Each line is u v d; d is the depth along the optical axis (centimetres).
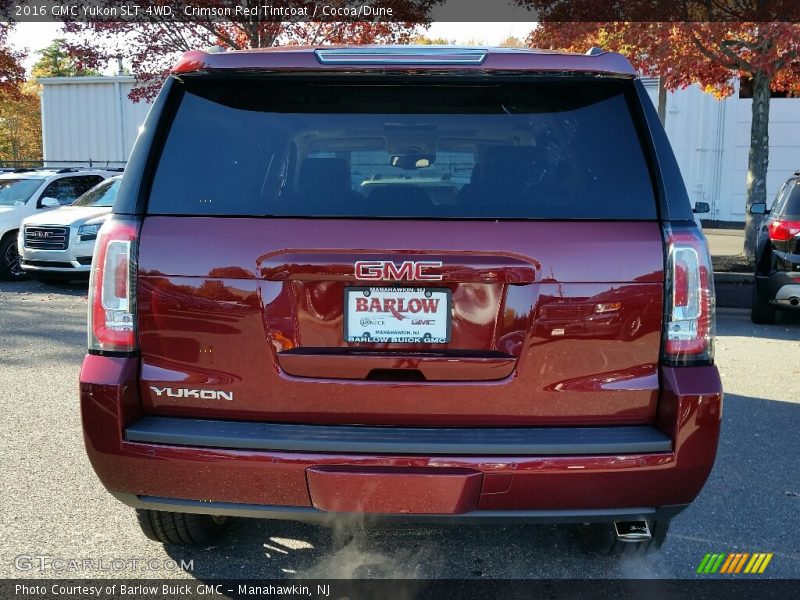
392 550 372
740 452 511
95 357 286
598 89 298
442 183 293
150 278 282
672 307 279
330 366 280
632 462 275
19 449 498
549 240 278
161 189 288
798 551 372
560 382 280
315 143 298
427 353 280
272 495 279
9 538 375
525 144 295
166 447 279
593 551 366
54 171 1562
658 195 284
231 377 283
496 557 366
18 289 1278
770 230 930
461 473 272
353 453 274
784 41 1045
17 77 2244
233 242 279
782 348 840
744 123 2377
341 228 278
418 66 285
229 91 300
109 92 2739
